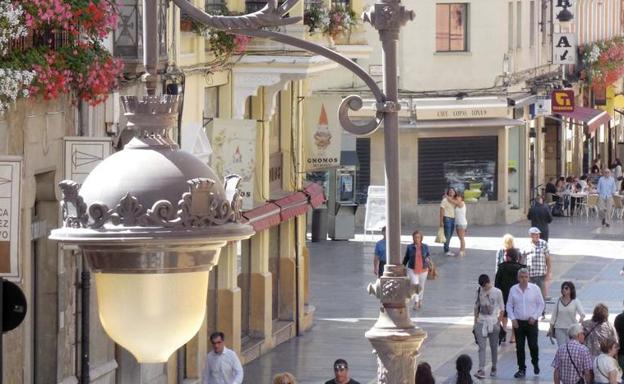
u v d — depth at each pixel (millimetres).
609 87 87625
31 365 22609
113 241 6754
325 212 55594
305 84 38344
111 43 24297
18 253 17109
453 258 51906
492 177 63375
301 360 34125
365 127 10602
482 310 31703
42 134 21859
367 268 48844
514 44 65562
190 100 30219
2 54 18766
